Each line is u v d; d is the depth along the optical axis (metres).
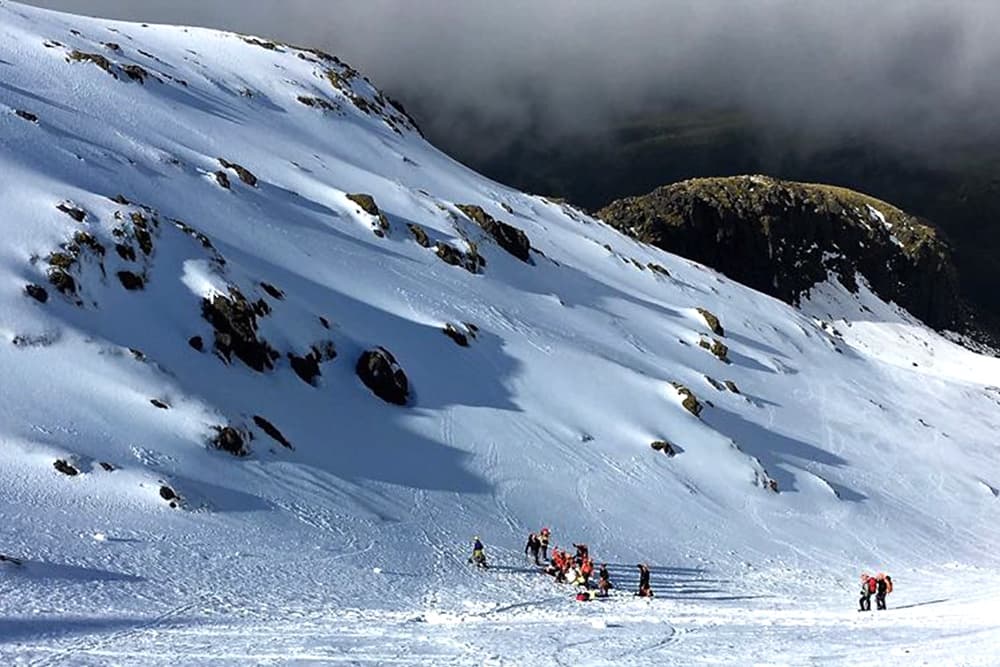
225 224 70.50
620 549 52.31
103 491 38.19
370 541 42.66
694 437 72.88
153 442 43.28
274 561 36.72
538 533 51.06
